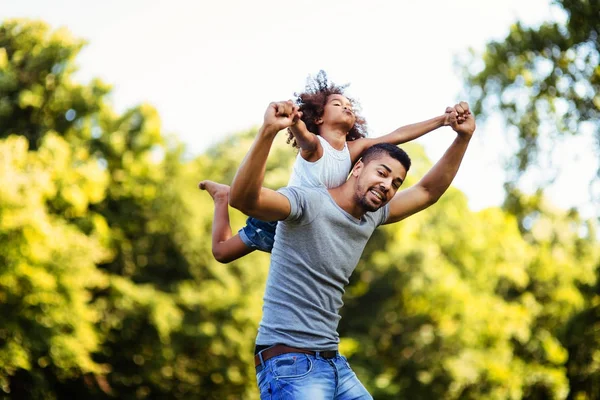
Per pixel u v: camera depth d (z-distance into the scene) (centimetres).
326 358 470
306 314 464
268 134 411
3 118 3070
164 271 3183
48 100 3112
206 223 3256
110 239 2900
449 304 3225
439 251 3481
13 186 2234
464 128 524
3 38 3175
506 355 3219
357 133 525
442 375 3156
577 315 2622
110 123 3184
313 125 490
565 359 3167
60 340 2433
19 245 2239
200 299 2967
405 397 3186
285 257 466
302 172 476
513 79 1897
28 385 2656
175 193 3178
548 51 1828
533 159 1888
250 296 3006
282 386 455
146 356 2936
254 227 525
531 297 3472
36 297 2344
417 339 3222
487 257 3478
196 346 2892
